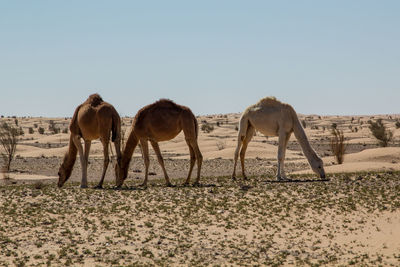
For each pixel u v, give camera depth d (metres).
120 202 22.86
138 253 16.58
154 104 27.30
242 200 23.12
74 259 15.88
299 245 17.62
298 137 29.12
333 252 16.97
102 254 16.42
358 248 17.36
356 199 22.91
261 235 18.50
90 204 22.64
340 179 28.22
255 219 20.25
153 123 26.92
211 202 22.83
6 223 19.61
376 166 38.78
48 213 21.16
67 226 19.38
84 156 28.03
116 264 15.45
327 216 20.64
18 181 42.59
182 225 19.47
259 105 29.95
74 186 30.66
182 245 17.34
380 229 19.05
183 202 22.77
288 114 29.09
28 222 19.77
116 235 18.33
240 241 17.89
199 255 16.47
